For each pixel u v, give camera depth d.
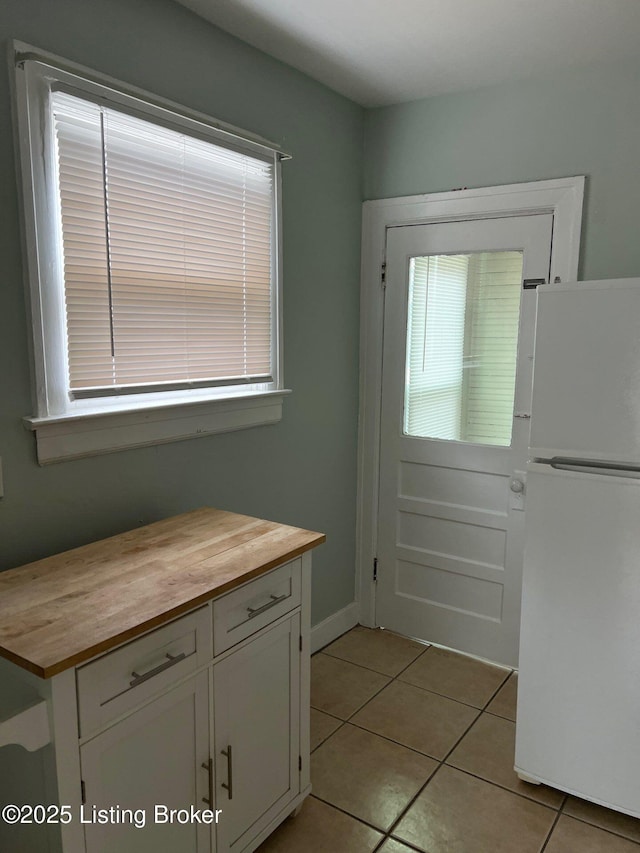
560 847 1.82
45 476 1.73
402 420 2.98
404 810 1.95
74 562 1.61
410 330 2.93
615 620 1.80
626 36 2.14
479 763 2.17
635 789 1.82
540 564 1.90
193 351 2.11
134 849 1.35
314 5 1.96
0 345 1.60
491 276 2.69
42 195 1.64
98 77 1.70
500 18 2.03
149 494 2.03
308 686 1.88
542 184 2.50
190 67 2.02
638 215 2.34
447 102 2.69
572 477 1.82
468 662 2.86
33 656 1.14
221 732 1.55
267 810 1.75
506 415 2.72
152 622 1.29
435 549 2.96
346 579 3.12
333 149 2.71
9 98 1.55
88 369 1.79
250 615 1.61
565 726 1.92
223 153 2.14
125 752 1.31
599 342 1.76
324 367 2.79
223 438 2.30
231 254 2.22
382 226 2.90
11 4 1.53
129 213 1.85
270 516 2.57
